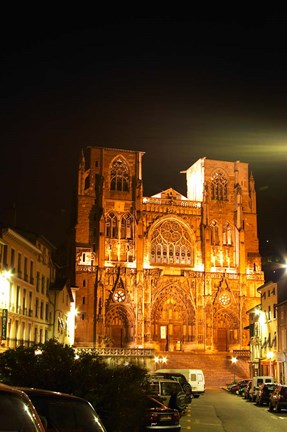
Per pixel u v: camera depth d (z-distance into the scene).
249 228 133.38
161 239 127.25
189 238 129.12
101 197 124.62
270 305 88.38
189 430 34.28
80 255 121.06
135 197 127.06
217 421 40.31
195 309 124.25
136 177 129.12
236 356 114.69
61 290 87.25
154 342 121.62
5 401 9.17
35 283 74.94
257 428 35.94
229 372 111.31
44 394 14.03
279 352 79.69
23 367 25.52
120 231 125.12
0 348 58.62
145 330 120.19
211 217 131.62
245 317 126.06
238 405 56.69
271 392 55.50
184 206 129.75
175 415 29.80
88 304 118.88
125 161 129.75
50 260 85.25
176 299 124.56
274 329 85.00
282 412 48.25
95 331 117.31
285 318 78.94
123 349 107.44
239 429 35.31
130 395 26.25
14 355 25.92
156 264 125.50
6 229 61.16
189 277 125.50
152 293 122.94
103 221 123.12
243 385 73.50
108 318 120.00
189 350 122.06
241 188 134.50
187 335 123.38
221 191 134.50
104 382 25.75
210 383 107.00
